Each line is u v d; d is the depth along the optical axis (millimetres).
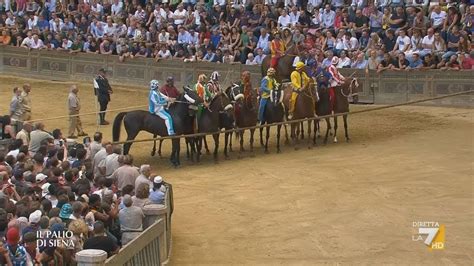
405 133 30875
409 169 26078
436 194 23500
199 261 19125
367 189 24125
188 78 39094
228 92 28391
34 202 16125
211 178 25844
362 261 18828
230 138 29062
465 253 19156
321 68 30094
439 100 34531
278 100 28469
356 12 37562
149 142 30719
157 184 19516
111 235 16375
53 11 45062
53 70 43125
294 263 18828
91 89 40344
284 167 26844
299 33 36375
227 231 21109
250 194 24031
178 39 40281
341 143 29891
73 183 18188
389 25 36594
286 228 21156
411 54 35156
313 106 28984
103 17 43844
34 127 25188
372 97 35625
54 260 14523
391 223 21266
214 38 39500
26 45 43812
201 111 27266
